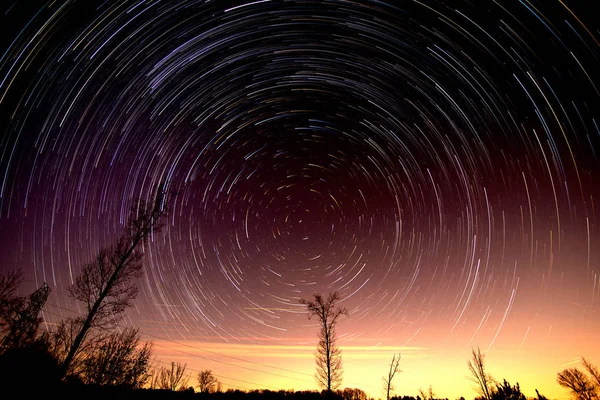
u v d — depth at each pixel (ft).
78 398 26.91
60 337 30.73
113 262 36.09
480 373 66.69
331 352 69.62
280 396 63.87
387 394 75.20
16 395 24.57
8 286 28.48
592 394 54.49
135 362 31.86
